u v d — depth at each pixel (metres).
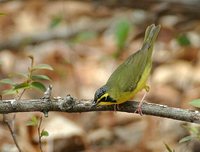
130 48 17.55
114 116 13.77
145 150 12.57
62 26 18.16
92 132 13.38
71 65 16.52
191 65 15.95
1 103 8.24
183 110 8.30
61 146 12.41
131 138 13.03
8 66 17.19
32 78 8.71
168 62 16.05
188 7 15.51
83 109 8.35
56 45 17.72
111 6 16.38
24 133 12.41
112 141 13.05
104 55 17.31
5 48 17.78
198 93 14.58
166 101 14.52
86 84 16.00
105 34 18.55
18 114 13.05
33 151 12.19
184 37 14.57
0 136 12.35
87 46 18.22
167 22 17.39
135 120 13.64
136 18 17.83
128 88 9.09
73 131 12.55
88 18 19.64
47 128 12.66
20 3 21.53
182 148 11.94
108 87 8.95
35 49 17.92
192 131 9.11
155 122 12.90
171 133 12.61
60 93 15.38
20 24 20.56
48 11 20.95
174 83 15.27
